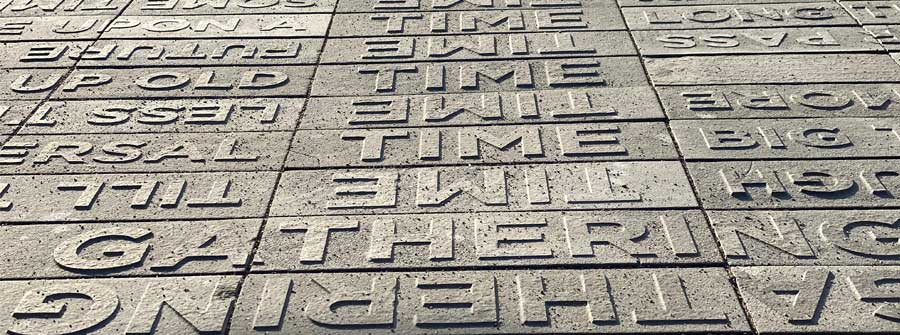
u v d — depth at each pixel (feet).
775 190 15.42
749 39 22.16
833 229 14.29
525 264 13.64
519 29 23.22
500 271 13.50
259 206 15.34
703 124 17.92
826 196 15.28
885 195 15.25
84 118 18.65
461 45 22.25
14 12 24.79
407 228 14.62
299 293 13.10
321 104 19.20
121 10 24.93
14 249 14.21
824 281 13.03
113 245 14.26
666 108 18.63
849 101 18.67
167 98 19.57
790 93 19.15
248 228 14.69
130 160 16.93
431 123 18.26
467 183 15.97
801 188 15.49
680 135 17.48
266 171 16.49
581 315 12.54
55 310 12.78
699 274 13.30
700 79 19.97
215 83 20.25
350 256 13.93
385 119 18.44
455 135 17.72
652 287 13.05
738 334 12.12
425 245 14.16
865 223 14.44
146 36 22.99
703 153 16.79
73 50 22.15
